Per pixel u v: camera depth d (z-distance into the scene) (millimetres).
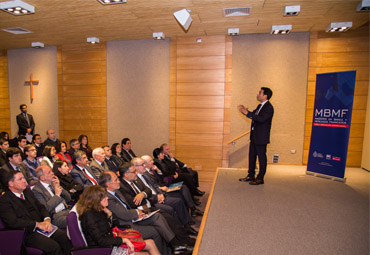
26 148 3869
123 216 2543
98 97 6070
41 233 2355
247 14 4152
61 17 4242
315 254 2021
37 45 5910
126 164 3014
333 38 5016
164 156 4648
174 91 5660
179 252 2594
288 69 5230
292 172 4508
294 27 4844
